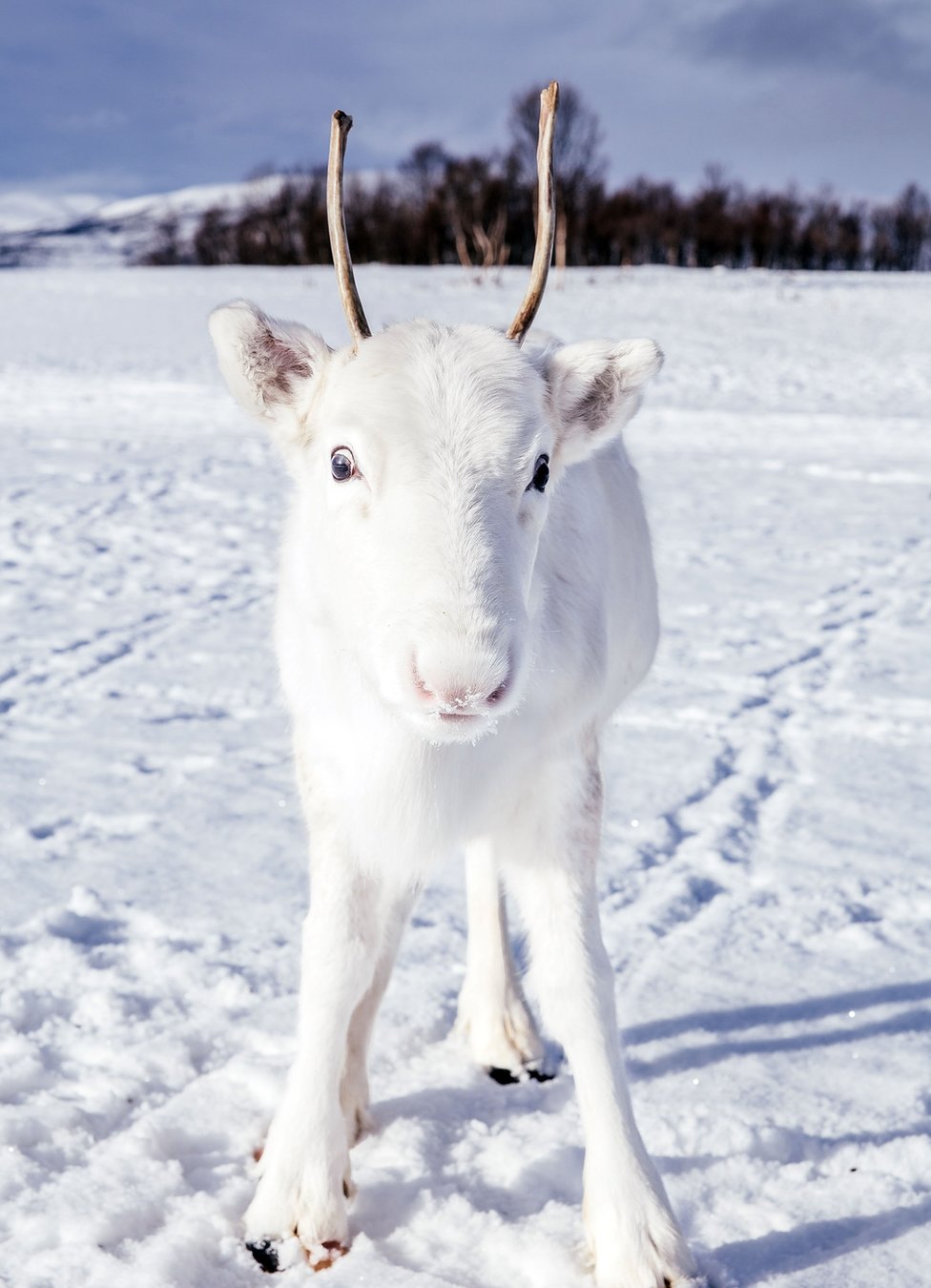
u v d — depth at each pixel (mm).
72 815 4594
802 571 8891
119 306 36656
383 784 2484
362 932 2605
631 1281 2324
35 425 15727
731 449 14867
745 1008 3365
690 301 39625
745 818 4684
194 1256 2391
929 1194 2617
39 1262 2340
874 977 3516
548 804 2572
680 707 5988
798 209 84125
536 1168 2713
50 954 3512
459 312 34312
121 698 5953
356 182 80438
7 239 138750
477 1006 3189
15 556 8930
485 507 2168
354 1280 2344
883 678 6445
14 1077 2941
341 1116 2584
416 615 2027
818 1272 2387
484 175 71438
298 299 38188
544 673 2482
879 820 4664
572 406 2625
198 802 4715
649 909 3908
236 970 3480
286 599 2771
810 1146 2783
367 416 2254
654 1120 2848
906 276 59750
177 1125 2826
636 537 3391
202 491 11695
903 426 16828
